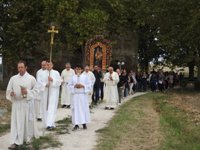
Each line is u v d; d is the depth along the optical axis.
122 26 43.53
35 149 11.99
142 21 42.44
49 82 15.84
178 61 42.88
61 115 19.64
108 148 12.59
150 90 43.78
